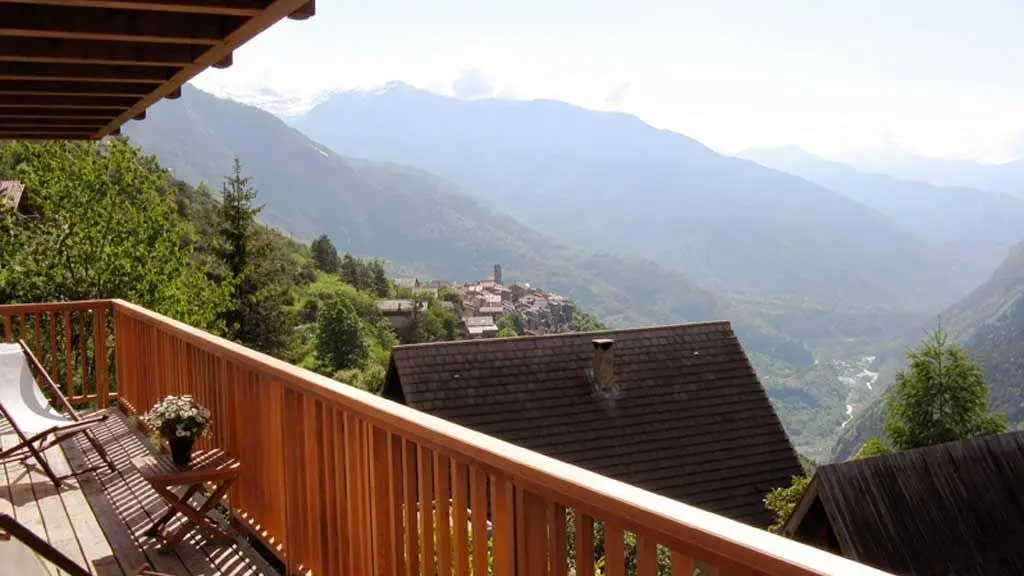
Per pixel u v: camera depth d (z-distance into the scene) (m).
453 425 2.45
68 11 3.11
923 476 10.94
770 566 1.31
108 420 6.76
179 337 5.41
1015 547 10.75
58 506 4.66
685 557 1.55
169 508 4.21
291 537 3.79
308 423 3.58
